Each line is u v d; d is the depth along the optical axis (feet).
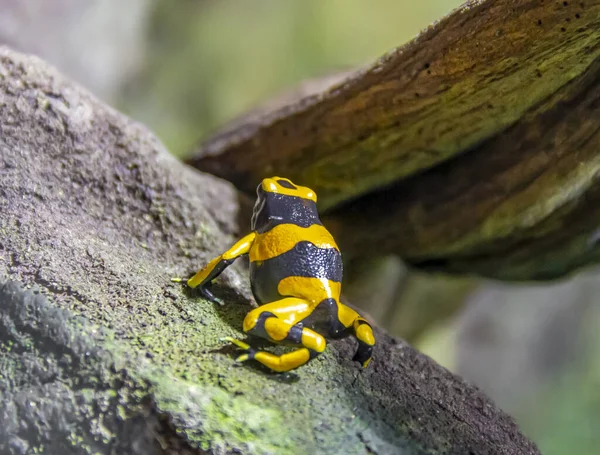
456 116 1.10
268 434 0.96
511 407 2.63
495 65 1.05
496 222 1.17
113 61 2.06
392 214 1.23
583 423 2.61
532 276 1.28
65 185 1.09
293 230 1.01
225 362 0.99
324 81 1.62
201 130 2.38
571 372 2.80
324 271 1.00
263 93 2.51
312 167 1.21
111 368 0.96
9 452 0.96
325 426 0.97
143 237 1.10
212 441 0.95
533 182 1.13
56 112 1.11
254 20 2.46
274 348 1.00
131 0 2.08
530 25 1.02
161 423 0.95
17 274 1.00
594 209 1.15
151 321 1.00
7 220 1.04
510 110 1.09
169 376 0.96
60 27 1.79
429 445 0.98
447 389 1.05
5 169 1.07
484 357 2.66
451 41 1.06
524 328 2.75
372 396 1.01
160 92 2.29
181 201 1.13
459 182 1.17
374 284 1.55
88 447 0.95
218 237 1.13
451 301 1.94
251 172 1.26
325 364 1.02
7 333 0.98
